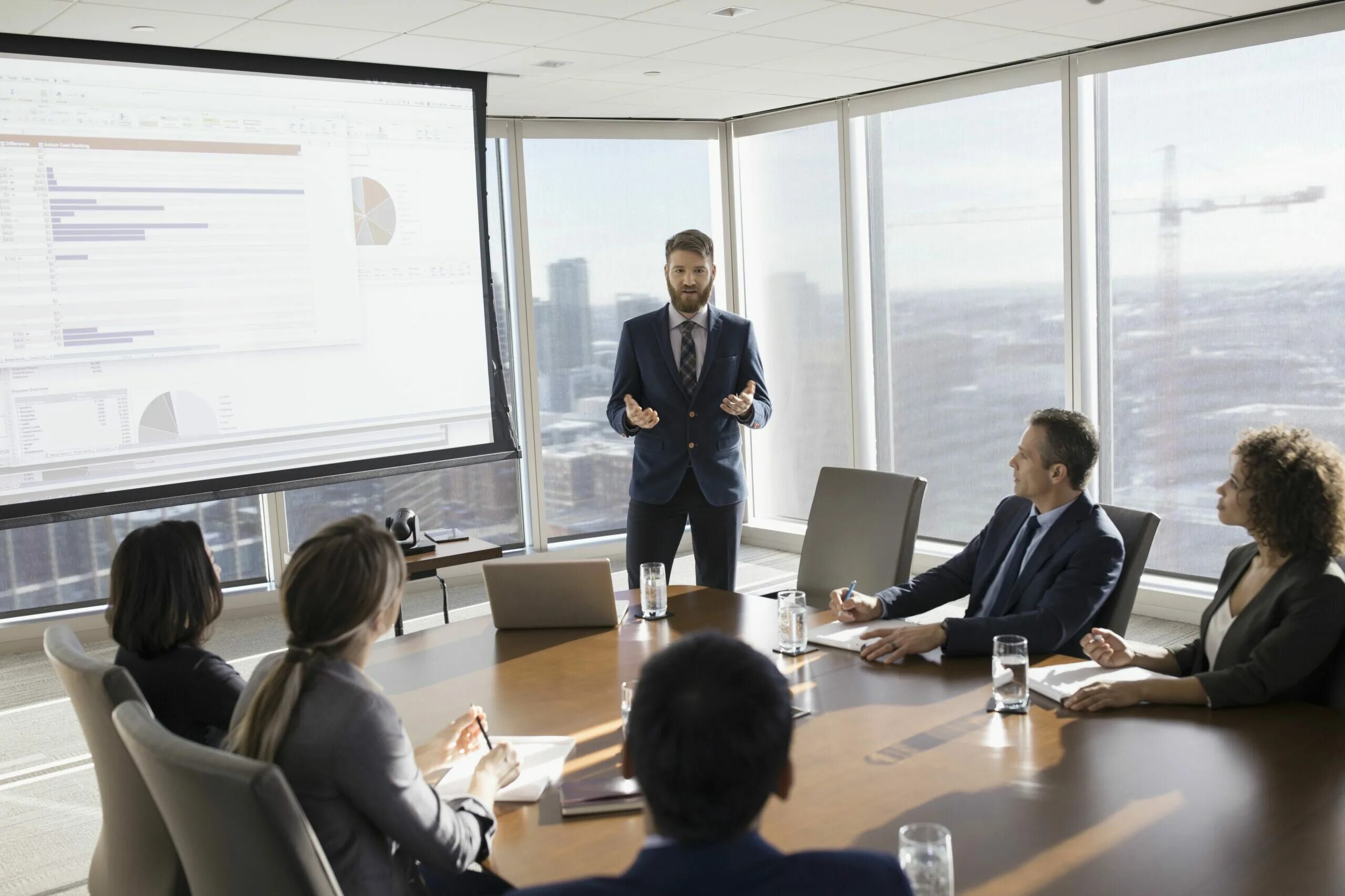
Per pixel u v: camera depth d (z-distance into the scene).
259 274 5.07
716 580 4.60
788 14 4.45
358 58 5.06
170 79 4.76
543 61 5.25
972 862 1.74
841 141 6.75
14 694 5.31
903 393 6.84
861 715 2.41
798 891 1.05
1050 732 2.26
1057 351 6.03
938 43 5.16
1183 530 5.62
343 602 1.82
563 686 2.74
